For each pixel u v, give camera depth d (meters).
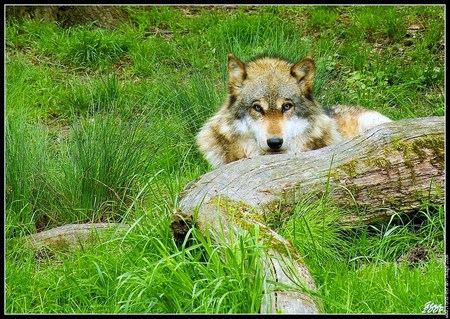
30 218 11.21
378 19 20.02
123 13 21.34
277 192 10.06
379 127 10.84
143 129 13.27
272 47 17.09
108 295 8.42
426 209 10.48
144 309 7.87
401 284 8.46
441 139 10.73
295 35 18.25
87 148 11.83
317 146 12.17
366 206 10.34
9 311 8.35
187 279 7.86
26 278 8.95
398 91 17.00
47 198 11.50
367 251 9.91
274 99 11.71
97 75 18.36
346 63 18.22
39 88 17.09
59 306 8.41
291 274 7.65
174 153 13.60
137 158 12.06
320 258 9.16
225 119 12.23
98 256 9.15
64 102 16.45
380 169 10.45
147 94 15.84
